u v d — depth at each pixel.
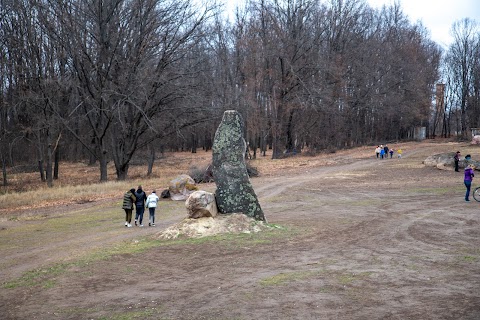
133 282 9.84
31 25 37.00
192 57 39.62
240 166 15.42
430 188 26.09
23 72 37.03
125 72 37.00
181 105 39.66
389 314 6.98
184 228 14.48
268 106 58.03
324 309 7.37
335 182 31.00
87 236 16.38
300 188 28.36
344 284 8.76
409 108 68.19
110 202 26.31
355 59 65.62
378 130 81.25
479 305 7.19
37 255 13.56
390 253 11.42
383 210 19.25
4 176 42.28
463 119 79.50
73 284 9.96
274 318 7.07
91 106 40.78
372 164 43.03
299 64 57.12
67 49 35.62
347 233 14.38
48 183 40.06
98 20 36.97
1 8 39.25
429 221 16.12
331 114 59.84
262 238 13.54
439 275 9.13
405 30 77.38
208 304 7.99
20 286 10.14
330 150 61.94
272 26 56.19
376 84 67.00
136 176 46.94
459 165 33.84
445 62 90.94
